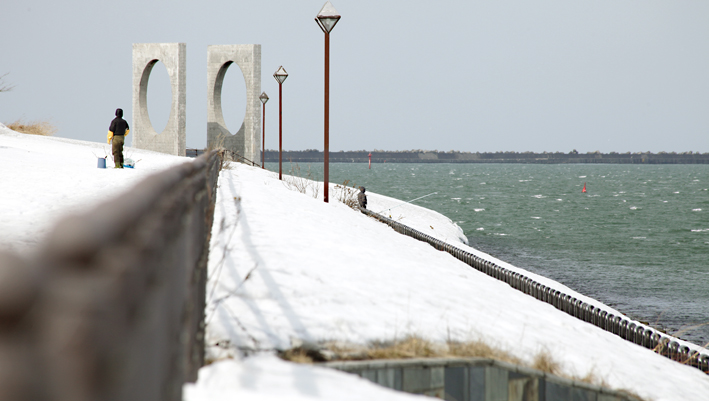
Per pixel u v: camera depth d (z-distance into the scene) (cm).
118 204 410
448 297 2503
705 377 2562
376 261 2953
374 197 10700
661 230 14475
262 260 2405
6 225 2525
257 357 1434
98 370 314
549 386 1741
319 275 2341
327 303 2005
